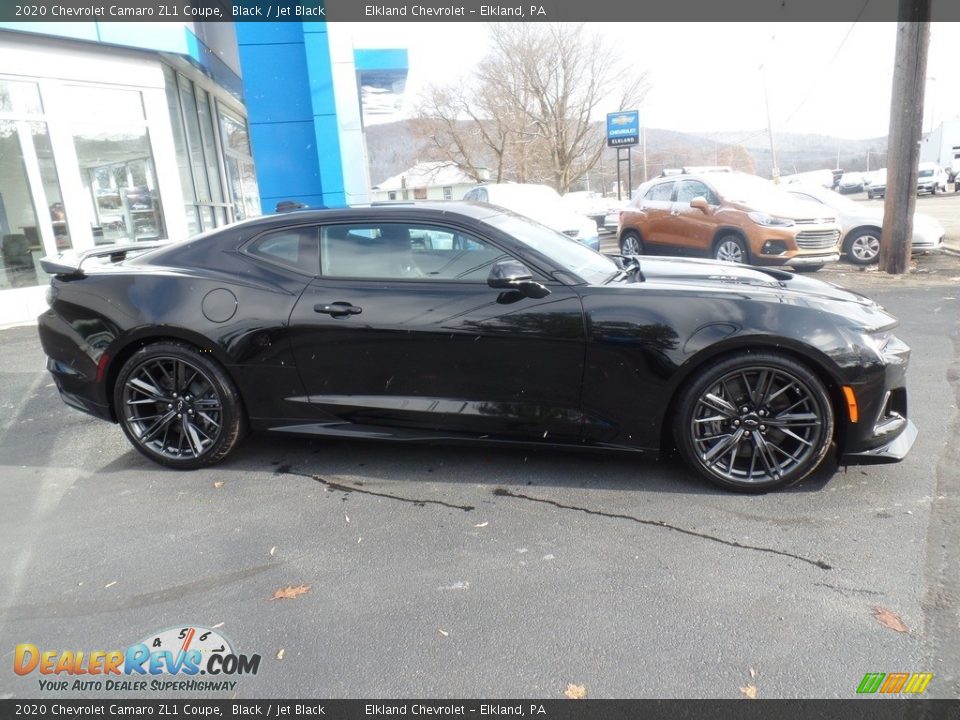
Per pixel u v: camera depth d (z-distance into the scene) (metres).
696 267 4.01
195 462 3.84
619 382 3.29
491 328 3.34
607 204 26.05
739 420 3.25
